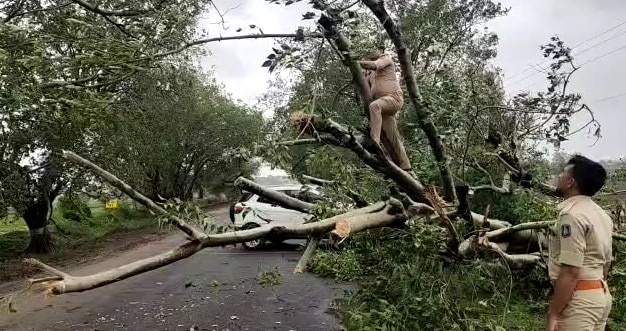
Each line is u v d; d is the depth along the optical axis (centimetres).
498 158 745
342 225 521
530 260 672
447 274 615
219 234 465
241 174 640
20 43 723
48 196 1597
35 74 717
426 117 557
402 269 601
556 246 421
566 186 420
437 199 575
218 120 2786
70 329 755
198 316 812
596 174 407
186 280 1081
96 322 788
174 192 2548
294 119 498
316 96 498
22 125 1281
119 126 1588
